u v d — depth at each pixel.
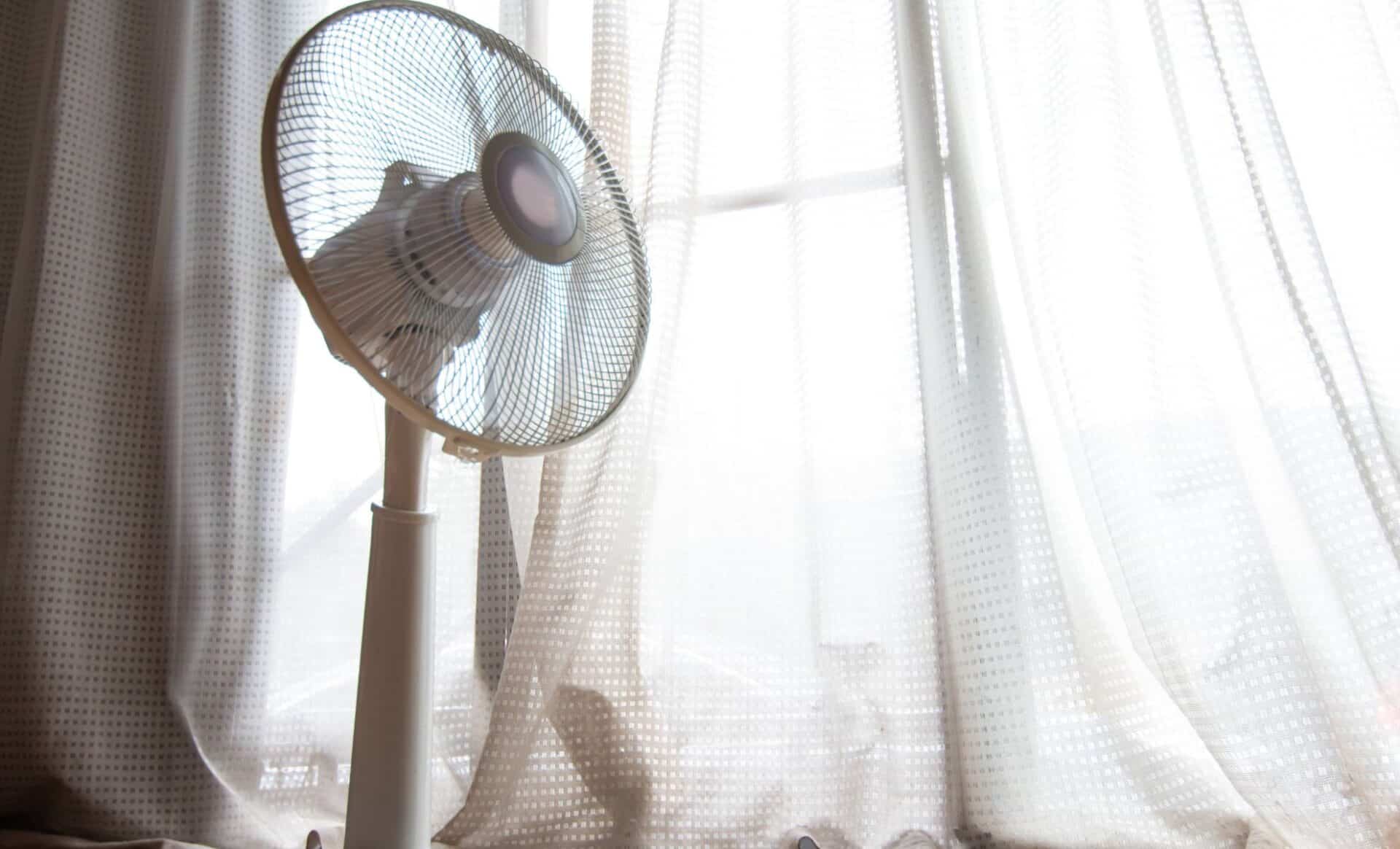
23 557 1.26
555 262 0.91
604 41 1.35
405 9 0.88
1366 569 0.98
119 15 1.51
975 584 1.14
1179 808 1.05
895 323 1.25
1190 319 1.14
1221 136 1.09
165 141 1.48
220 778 1.26
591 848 1.13
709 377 1.31
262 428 1.40
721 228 1.35
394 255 0.81
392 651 0.88
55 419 1.32
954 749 1.14
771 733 1.20
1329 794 0.96
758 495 1.28
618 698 1.18
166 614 1.31
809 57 1.35
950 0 1.31
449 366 0.85
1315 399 1.02
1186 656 1.05
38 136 1.43
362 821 0.86
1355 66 1.13
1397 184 1.10
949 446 1.18
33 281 1.36
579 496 1.23
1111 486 1.09
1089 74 1.20
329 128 0.79
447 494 1.34
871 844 1.12
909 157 1.26
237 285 1.41
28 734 1.22
